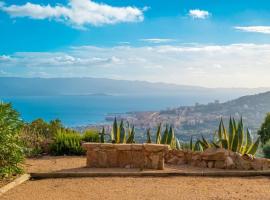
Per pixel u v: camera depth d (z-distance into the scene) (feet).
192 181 31.42
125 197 26.37
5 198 26.08
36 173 33.04
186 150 39.42
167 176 33.27
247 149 42.09
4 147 30.40
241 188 28.94
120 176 33.22
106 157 37.11
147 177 32.89
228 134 42.22
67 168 36.86
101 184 30.25
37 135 50.60
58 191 28.12
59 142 47.14
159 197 26.35
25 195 26.94
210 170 35.73
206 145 44.34
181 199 25.82
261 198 26.07
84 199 25.94
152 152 36.14
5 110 31.48
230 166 36.50
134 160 36.78
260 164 36.01
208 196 26.55
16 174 32.60
